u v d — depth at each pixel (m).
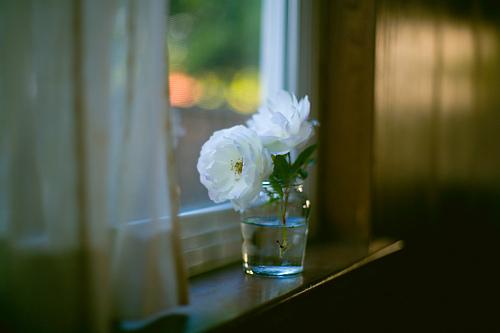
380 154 0.83
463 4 1.04
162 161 0.51
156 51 0.50
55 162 0.45
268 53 0.86
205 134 0.84
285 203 0.64
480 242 1.18
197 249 0.68
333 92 0.83
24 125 0.45
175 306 0.52
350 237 0.83
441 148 1.02
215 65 0.88
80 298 0.45
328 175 0.84
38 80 0.45
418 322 0.97
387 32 0.82
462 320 1.12
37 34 0.45
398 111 0.87
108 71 0.47
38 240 0.45
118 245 0.49
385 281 0.83
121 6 0.49
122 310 0.50
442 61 0.99
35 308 0.45
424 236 0.98
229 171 0.59
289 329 0.61
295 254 0.65
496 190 1.23
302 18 0.80
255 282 0.64
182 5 0.79
